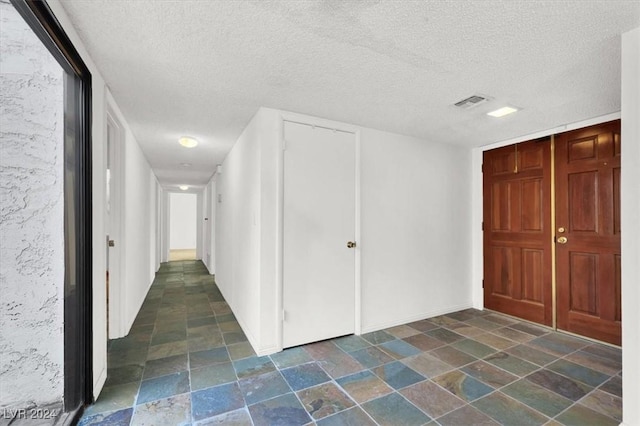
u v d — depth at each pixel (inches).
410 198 131.8
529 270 130.6
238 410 67.7
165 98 92.9
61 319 67.4
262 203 98.0
